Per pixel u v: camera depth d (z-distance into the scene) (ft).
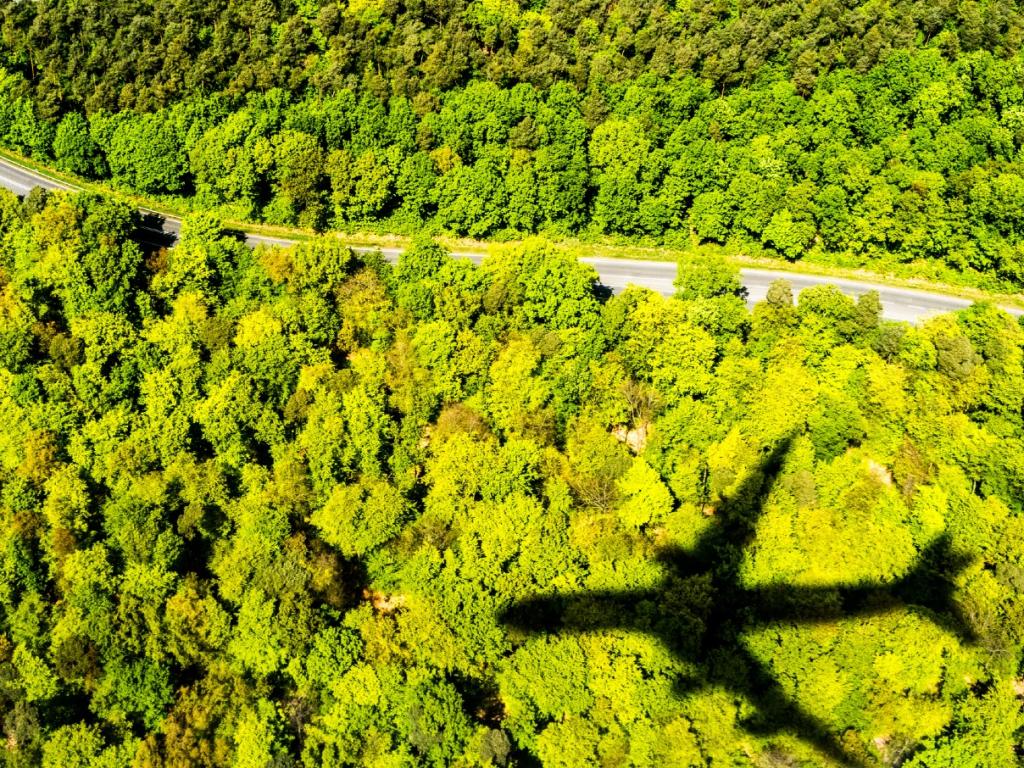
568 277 357.20
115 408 330.13
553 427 332.19
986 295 410.31
